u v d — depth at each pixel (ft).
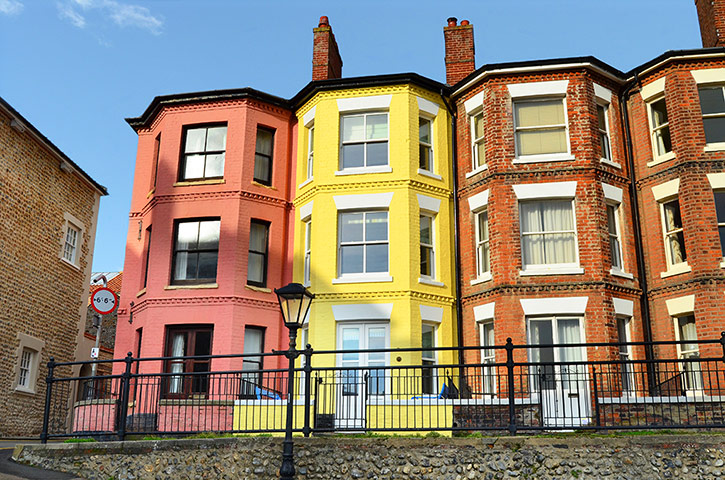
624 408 48.01
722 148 55.11
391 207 59.62
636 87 60.64
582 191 56.34
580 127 57.98
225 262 60.70
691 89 56.85
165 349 59.62
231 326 58.85
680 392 51.90
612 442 35.24
